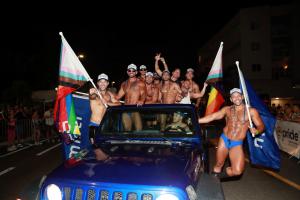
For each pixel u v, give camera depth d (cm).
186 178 284
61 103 537
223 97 639
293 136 898
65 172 297
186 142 387
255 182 632
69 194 279
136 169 291
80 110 548
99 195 270
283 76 3575
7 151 1075
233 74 3662
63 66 529
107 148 370
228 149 512
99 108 545
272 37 3588
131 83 618
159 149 360
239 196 546
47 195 286
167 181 268
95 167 301
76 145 540
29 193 303
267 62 3572
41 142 1310
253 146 584
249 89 579
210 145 448
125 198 264
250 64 3597
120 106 440
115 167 298
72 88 530
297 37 3416
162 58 905
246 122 501
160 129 412
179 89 713
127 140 398
